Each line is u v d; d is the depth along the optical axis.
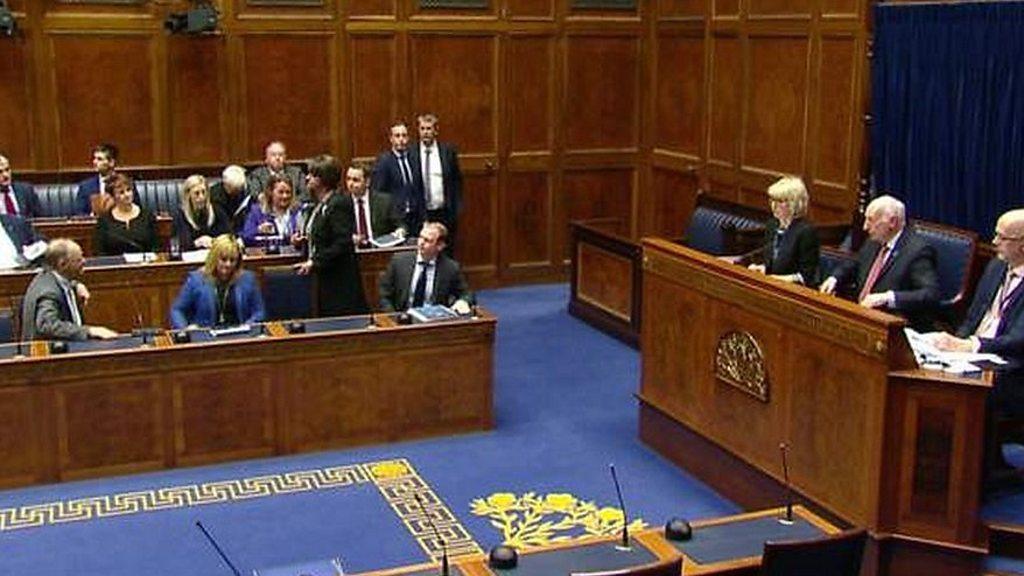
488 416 6.86
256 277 7.39
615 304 8.88
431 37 10.16
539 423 7.01
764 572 3.64
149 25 9.45
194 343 6.20
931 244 6.17
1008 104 7.22
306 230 7.85
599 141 10.83
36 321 6.24
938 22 7.68
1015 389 5.16
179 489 6.00
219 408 6.30
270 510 5.73
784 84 9.20
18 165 9.29
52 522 5.59
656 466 6.35
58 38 9.24
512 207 10.66
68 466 6.08
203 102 9.67
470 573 3.74
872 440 4.86
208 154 9.75
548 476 6.19
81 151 9.45
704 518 5.68
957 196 7.65
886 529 4.89
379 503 5.83
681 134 10.49
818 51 8.82
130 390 6.12
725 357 5.84
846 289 6.45
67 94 9.34
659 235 10.92
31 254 7.54
